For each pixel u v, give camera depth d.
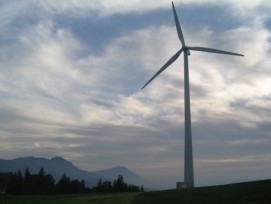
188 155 81.62
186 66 88.75
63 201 66.88
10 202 78.25
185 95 86.31
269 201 46.41
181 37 90.12
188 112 84.75
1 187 165.38
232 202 48.12
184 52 90.06
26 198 97.81
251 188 56.31
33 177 179.25
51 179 183.12
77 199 68.62
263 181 62.12
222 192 56.44
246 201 47.84
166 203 53.38
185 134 83.31
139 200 59.78
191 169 80.62
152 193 68.38
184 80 87.62
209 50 89.31
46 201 70.06
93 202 61.75
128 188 154.25
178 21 90.44
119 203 58.31
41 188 170.00
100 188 157.00
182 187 77.50
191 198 54.81
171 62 91.25
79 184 166.62
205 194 56.97
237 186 60.75
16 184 165.75
